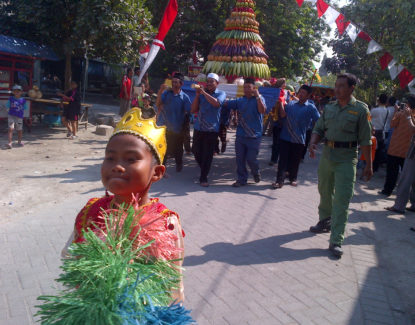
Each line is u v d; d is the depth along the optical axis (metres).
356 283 3.81
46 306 1.17
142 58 12.27
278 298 3.41
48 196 5.79
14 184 6.23
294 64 17.38
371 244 4.91
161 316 1.19
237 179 7.12
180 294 1.45
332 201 4.93
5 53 11.13
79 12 10.49
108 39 10.98
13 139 10.02
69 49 11.31
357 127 4.32
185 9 14.68
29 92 11.00
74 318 1.10
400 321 3.20
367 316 3.23
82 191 6.10
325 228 5.08
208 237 4.67
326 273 3.97
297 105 6.84
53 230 4.57
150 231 1.34
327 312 3.25
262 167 9.00
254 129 6.84
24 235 4.40
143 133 1.45
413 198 6.59
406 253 4.70
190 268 3.87
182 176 7.50
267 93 6.91
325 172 4.64
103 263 1.19
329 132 4.46
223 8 15.45
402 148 7.02
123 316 1.11
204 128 6.65
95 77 23.77
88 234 1.26
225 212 5.59
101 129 11.60
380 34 8.95
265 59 8.18
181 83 7.09
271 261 4.15
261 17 15.88
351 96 4.37
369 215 6.12
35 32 12.66
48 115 12.24
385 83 12.99
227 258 4.14
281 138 7.04
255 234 4.88
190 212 5.47
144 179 1.44
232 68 7.82
